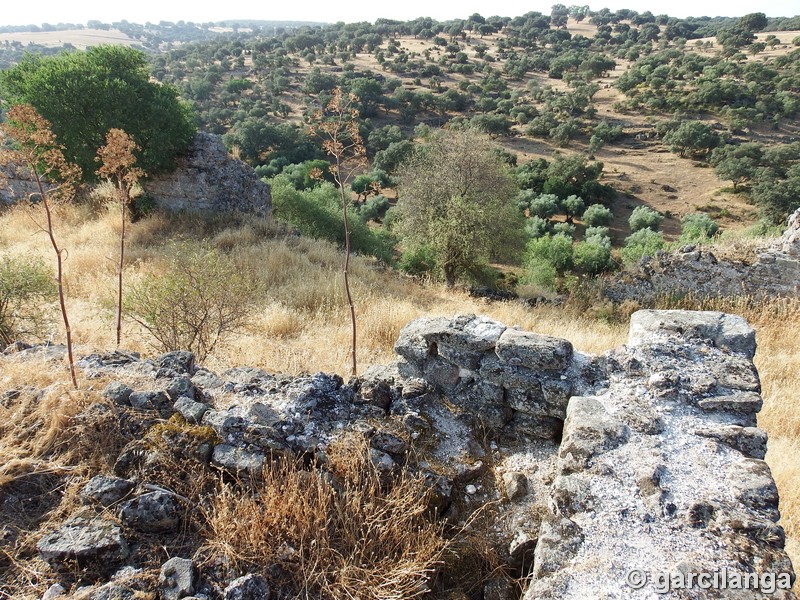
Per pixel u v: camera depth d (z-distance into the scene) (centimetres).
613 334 836
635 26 14475
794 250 959
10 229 1270
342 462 304
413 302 1004
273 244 1206
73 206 1417
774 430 507
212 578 252
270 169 4209
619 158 5456
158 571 253
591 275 2745
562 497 270
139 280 834
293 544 269
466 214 1458
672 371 335
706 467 276
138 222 1355
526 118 6531
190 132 1373
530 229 3694
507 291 1398
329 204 1994
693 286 1079
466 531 301
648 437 295
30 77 1198
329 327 762
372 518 281
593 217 4156
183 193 1432
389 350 683
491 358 370
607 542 242
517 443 361
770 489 259
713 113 5959
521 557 284
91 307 772
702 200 4494
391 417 350
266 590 246
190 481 294
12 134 432
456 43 10844
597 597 216
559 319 980
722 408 313
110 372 379
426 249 1678
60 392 338
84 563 254
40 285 679
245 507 273
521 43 11694
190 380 368
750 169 4403
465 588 279
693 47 9825
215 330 639
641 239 3416
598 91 7556
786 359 669
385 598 247
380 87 6681
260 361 595
